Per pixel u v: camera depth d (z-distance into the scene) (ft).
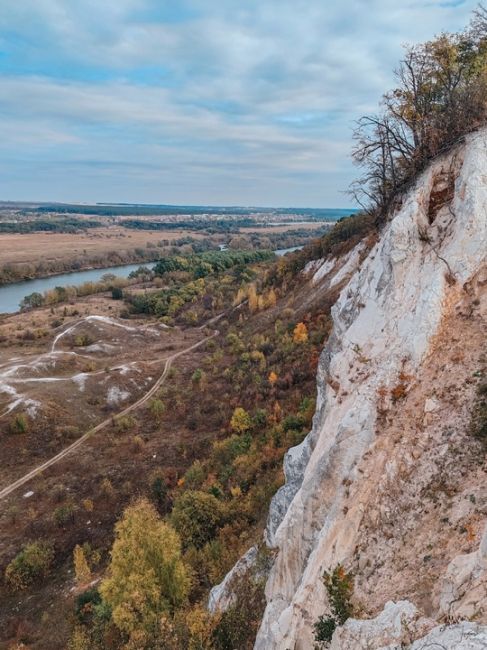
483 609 22.12
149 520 72.95
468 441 33.17
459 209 46.24
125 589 65.87
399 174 59.67
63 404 165.99
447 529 29.40
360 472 37.40
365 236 157.58
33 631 79.51
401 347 42.96
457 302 41.91
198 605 64.03
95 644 66.23
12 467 135.03
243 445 113.70
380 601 29.30
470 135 49.06
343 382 49.14
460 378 37.22
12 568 93.76
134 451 141.08
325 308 157.38
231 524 83.71
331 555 35.50
